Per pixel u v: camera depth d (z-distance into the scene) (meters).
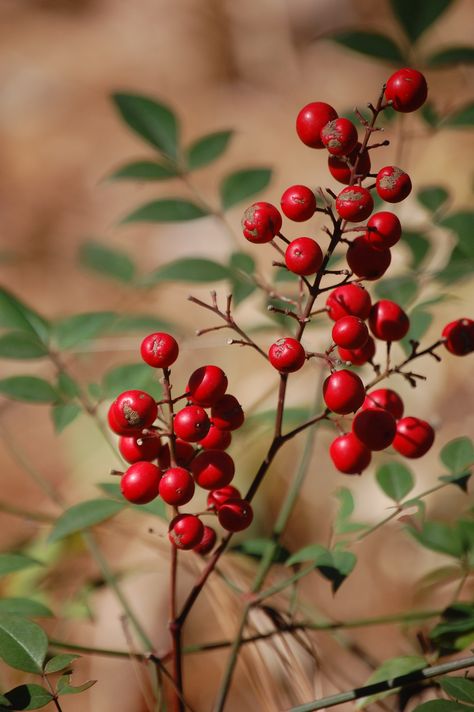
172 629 0.47
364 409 0.45
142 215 0.55
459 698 0.44
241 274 0.53
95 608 0.64
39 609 0.49
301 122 0.44
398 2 0.55
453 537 0.50
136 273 0.59
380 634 0.64
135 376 0.51
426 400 0.73
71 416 0.51
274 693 0.53
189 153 0.56
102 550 0.66
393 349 0.73
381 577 0.66
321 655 0.56
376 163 0.94
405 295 0.52
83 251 0.59
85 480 0.77
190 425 0.43
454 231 0.53
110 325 0.55
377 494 0.70
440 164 0.92
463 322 0.46
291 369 0.44
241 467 0.71
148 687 0.60
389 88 0.44
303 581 0.66
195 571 0.55
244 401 0.77
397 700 0.50
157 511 0.48
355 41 0.55
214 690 0.62
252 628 0.54
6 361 0.85
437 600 0.60
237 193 0.55
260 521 0.69
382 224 0.44
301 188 0.44
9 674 0.57
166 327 0.55
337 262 0.53
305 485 0.71
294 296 0.54
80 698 0.61
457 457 0.49
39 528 0.69
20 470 0.81
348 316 0.44
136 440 0.44
